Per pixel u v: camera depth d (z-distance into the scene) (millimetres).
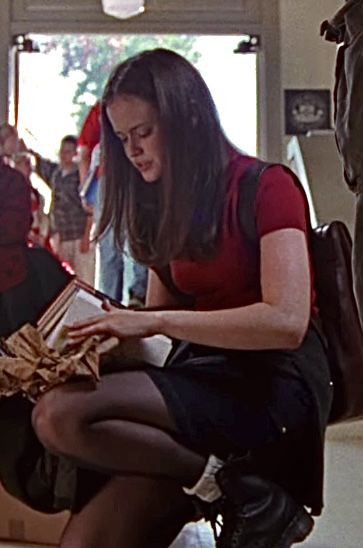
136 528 1360
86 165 4012
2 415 1473
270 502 1334
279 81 4824
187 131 1399
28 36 4828
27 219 1600
